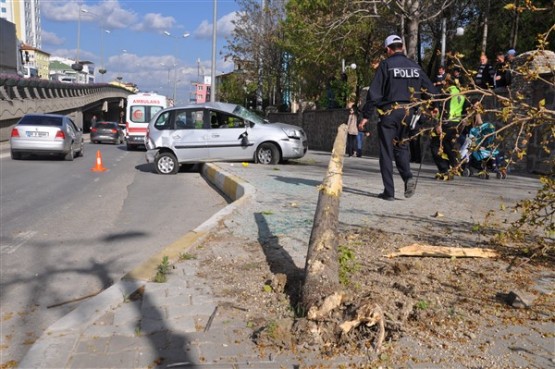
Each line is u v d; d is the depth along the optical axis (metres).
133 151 27.88
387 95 7.56
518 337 3.51
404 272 4.64
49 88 37.88
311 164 15.56
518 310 3.90
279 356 3.31
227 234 6.07
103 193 11.66
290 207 7.58
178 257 5.20
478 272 4.67
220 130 15.14
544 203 4.63
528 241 5.48
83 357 3.35
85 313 3.92
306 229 6.27
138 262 6.21
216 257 5.23
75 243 7.07
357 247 5.39
